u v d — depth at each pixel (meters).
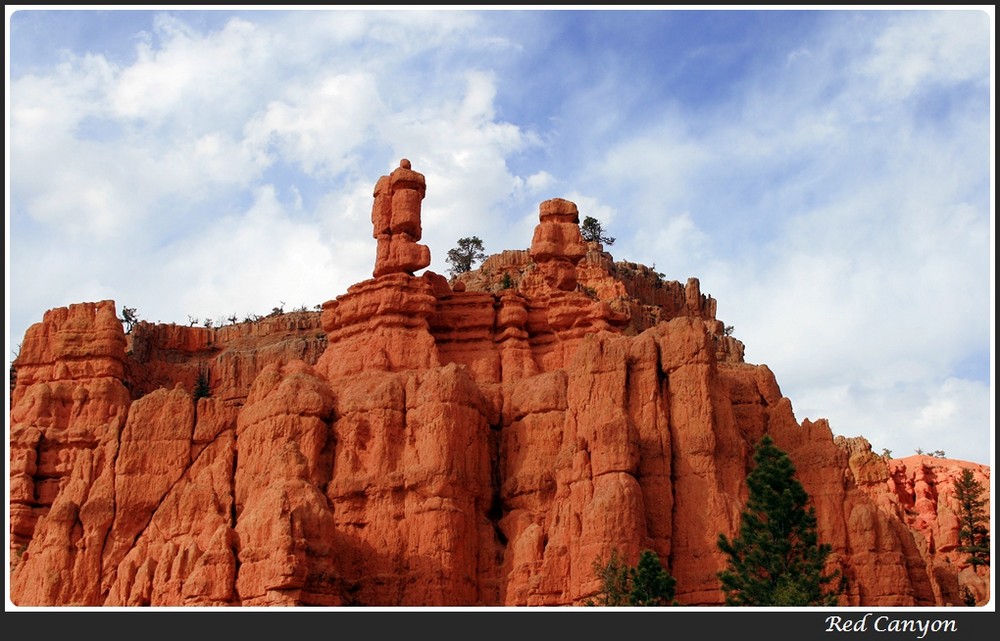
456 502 74.56
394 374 79.94
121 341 94.06
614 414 74.50
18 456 87.25
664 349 76.56
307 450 77.31
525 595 70.62
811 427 77.25
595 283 127.62
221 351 116.62
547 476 76.25
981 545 89.38
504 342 85.06
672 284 141.25
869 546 71.88
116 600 75.06
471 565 74.00
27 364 94.31
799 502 68.56
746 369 87.69
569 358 84.56
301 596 68.88
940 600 74.19
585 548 69.75
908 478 110.50
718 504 72.19
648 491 72.94
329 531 71.69
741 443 74.81
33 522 85.81
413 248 85.00
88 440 88.38
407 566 73.25
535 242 89.62
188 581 70.94
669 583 65.62
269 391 80.69
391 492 75.06
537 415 78.25
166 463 80.44
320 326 117.44
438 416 75.94
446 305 86.31
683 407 74.75
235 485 78.88
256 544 70.44
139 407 81.88
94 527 79.00
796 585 66.06
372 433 77.31
